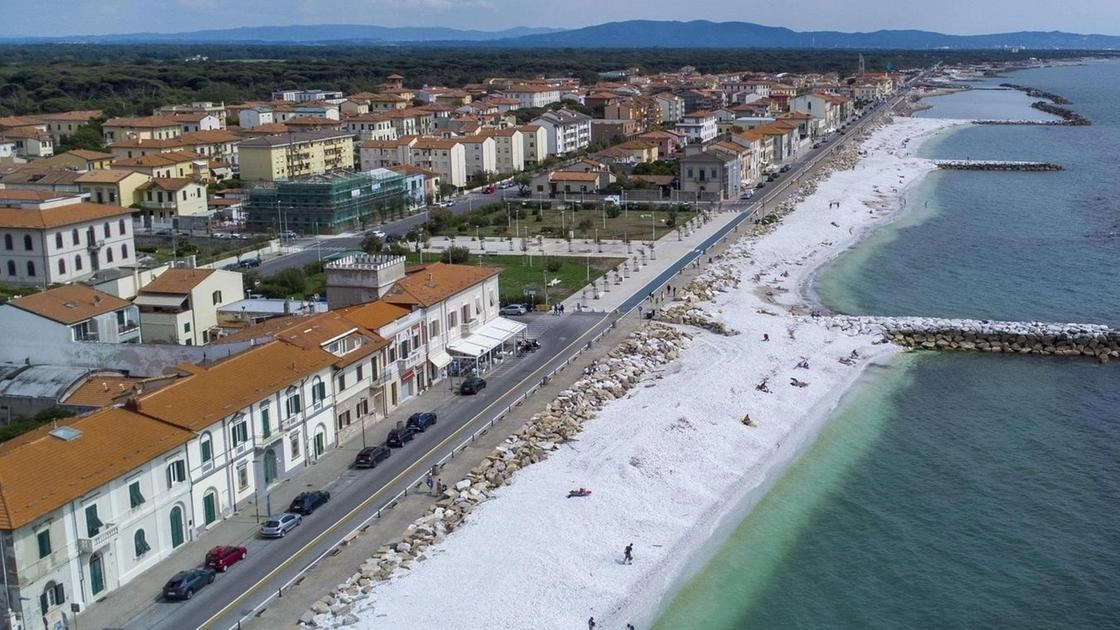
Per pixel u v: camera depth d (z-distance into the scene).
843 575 81.81
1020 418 115.19
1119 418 114.62
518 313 153.12
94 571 72.69
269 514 86.38
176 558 79.25
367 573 76.31
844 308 161.62
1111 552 85.19
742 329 146.12
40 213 172.00
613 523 87.69
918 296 168.50
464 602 73.69
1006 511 92.69
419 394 118.06
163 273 140.00
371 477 94.19
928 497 95.50
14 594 66.88
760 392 121.38
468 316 129.12
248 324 135.38
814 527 89.62
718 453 103.75
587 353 132.75
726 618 75.38
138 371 110.75
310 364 97.31
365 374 107.12
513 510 87.88
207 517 84.12
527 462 98.75
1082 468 101.56
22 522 66.00
